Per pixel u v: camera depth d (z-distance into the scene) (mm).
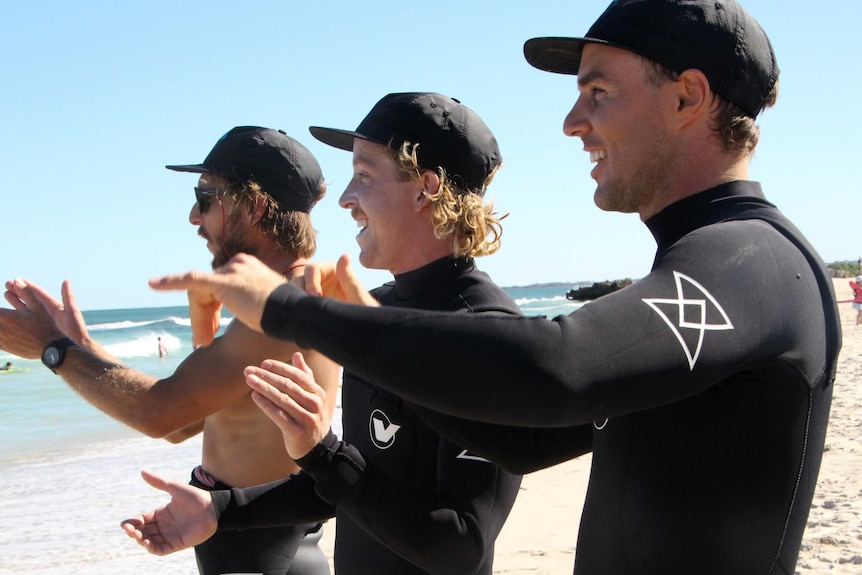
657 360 1383
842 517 5562
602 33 1770
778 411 1566
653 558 1617
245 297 1529
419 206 2570
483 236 2600
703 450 1588
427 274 2590
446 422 2184
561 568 5371
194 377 2730
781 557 1614
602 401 1364
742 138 1720
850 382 14086
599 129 1773
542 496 7699
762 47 1745
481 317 1393
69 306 2877
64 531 6965
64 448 12430
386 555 2496
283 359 2799
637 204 1794
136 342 42812
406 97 2631
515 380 1326
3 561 6094
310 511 2680
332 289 2115
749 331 1478
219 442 3107
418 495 2215
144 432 2732
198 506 2541
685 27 1679
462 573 2230
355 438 2645
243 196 3172
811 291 1632
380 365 1399
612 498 1710
